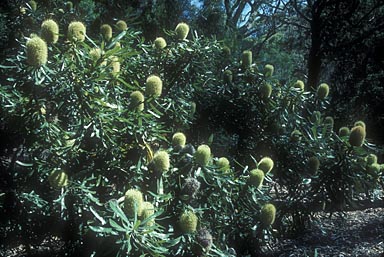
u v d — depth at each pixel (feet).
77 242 12.19
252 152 18.26
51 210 12.29
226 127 18.21
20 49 14.80
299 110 19.60
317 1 49.34
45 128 11.64
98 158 11.51
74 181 11.22
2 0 17.17
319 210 18.07
